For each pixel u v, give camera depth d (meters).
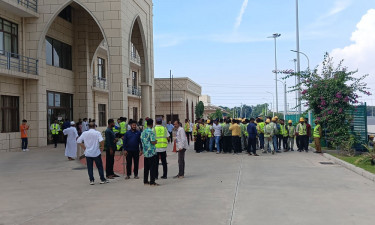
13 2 20.78
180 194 8.70
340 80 19.69
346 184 9.94
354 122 19.86
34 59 23.16
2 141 20.83
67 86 28.48
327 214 6.64
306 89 20.78
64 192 9.15
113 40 22.47
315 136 19.91
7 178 11.59
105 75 36.62
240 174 12.01
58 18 27.22
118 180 11.23
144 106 28.27
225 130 20.86
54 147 23.38
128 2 24.02
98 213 6.87
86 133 10.46
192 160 17.12
